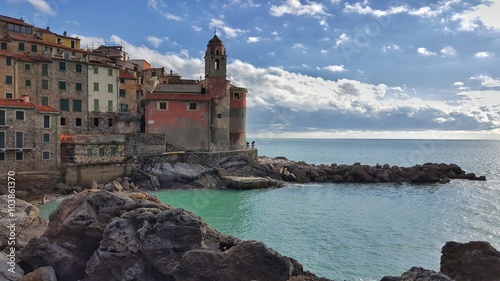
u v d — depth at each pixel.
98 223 27.62
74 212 28.42
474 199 65.62
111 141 68.81
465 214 53.12
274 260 23.27
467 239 40.53
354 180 86.94
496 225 46.56
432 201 63.78
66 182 62.78
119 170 69.25
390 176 88.50
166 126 81.75
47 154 61.44
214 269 23.20
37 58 73.69
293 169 88.12
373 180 86.81
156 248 24.30
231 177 76.94
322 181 86.62
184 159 78.88
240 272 23.14
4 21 82.19
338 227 45.78
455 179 92.56
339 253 36.06
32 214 35.91
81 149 65.19
